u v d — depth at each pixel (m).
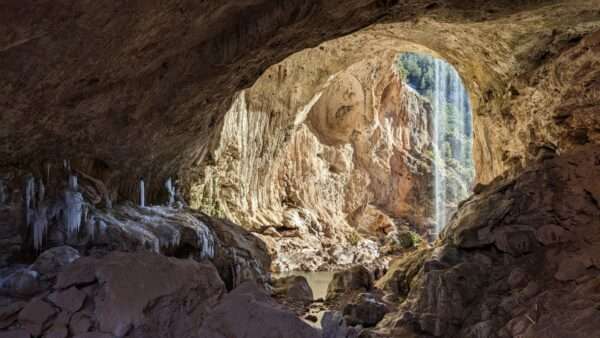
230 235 8.84
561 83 7.12
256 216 17.38
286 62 15.09
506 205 5.84
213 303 4.06
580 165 5.77
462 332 4.96
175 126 7.53
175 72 6.21
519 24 7.30
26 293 3.98
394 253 20.97
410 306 5.68
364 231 24.48
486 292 5.23
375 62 23.20
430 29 9.33
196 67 6.38
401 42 12.48
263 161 17.05
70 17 3.96
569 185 5.63
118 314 3.43
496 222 5.80
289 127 17.08
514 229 5.58
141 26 4.72
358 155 26.89
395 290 7.47
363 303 6.39
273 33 6.34
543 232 5.34
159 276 3.77
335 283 9.25
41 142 5.38
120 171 7.27
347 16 6.57
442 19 7.17
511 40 8.04
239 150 14.78
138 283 3.62
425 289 5.56
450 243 6.14
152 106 6.50
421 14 6.89
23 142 5.12
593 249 4.85
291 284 9.51
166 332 3.66
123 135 6.55
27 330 3.42
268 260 9.63
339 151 24.41
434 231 26.48
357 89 23.80
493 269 5.48
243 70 7.26
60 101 5.00
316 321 7.04
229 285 8.03
